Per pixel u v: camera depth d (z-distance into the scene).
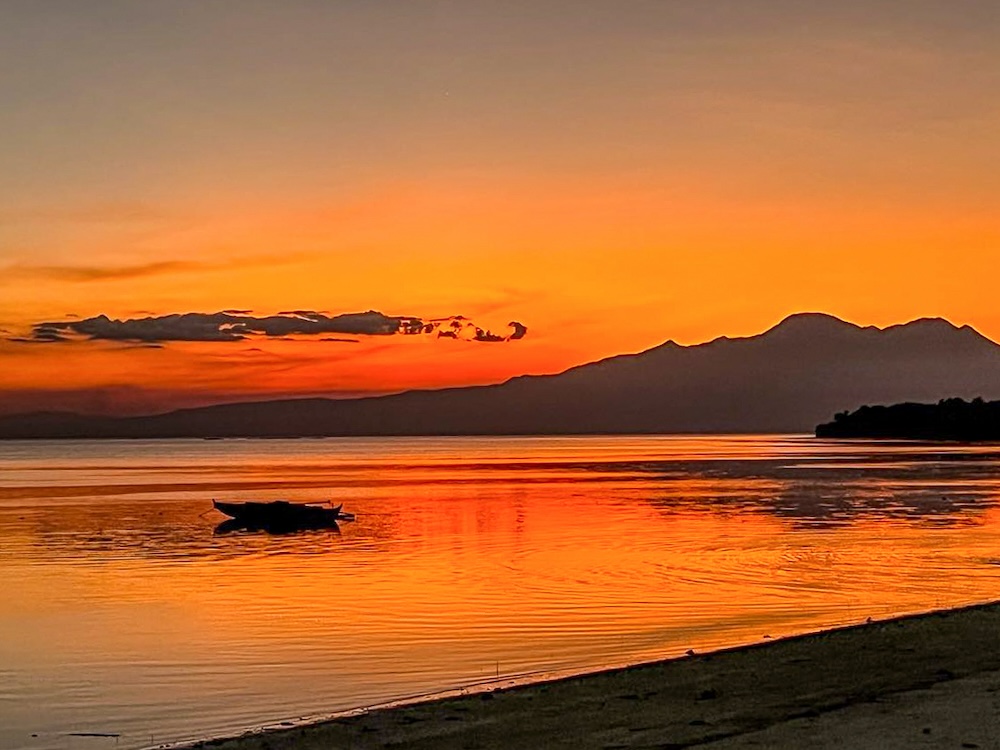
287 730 18.11
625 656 25.98
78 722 21.02
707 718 17.09
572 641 28.31
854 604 34.09
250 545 58.75
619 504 85.38
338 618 33.09
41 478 139.50
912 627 25.52
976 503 80.12
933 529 60.50
